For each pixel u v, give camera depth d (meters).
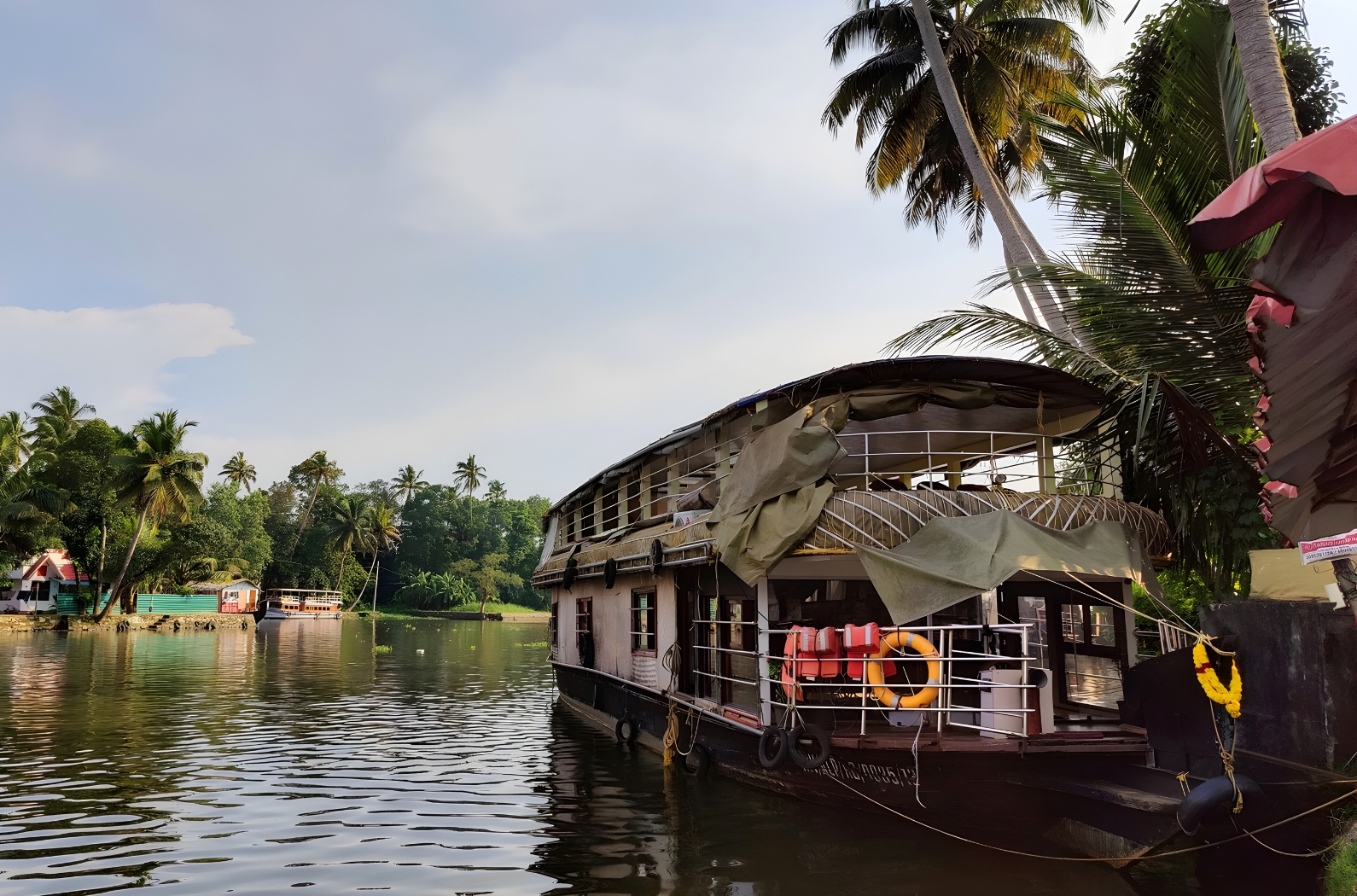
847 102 18.34
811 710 9.34
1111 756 7.66
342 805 9.95
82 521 46.34
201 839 8.54
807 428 9.05
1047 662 10.68
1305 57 12.21
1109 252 9.80
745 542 9.03
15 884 7.18
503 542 97.19
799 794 9.24
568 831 8.75
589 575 15.80
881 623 10.73
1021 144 18.58
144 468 43.88
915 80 18.20
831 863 7.57
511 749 13.63
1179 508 9.58
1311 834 6.18
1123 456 10.54
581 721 16.80
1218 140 9.61
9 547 41.22
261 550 68.38
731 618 10.95
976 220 20.22
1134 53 12.41
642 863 7.69
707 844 8.20
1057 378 9.91
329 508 81.06
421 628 59.25
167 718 16.61
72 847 8.23
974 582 7.85
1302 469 6.49
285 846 8.30
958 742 7.88
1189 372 9.54
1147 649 11.98
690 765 11.44
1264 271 4.71
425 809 9.73
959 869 7.38
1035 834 7.86
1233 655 6.66
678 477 13.28
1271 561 6.82
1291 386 5.61
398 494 94.62
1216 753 6.90
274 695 20.41
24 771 11.66
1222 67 9.46
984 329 10.36
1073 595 10.09
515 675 26.27
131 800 10.12
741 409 10.55
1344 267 4.55
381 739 14.57
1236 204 4.23
